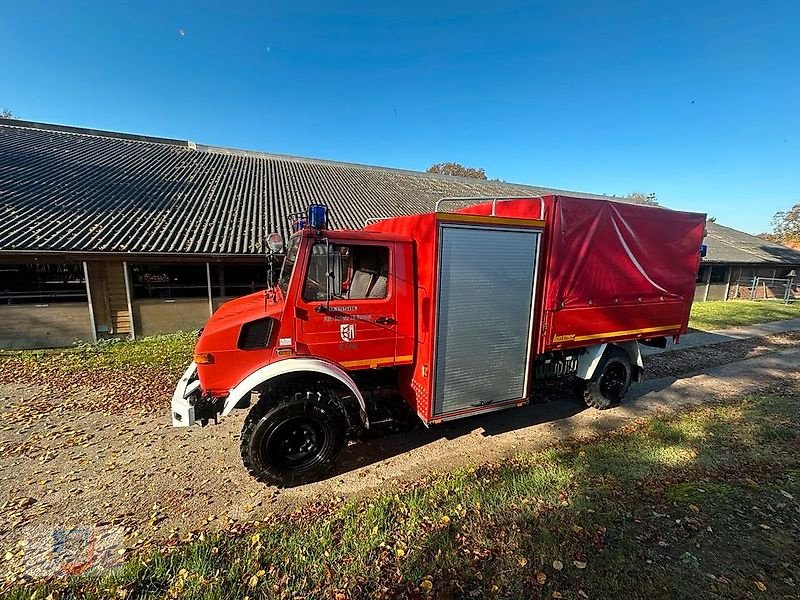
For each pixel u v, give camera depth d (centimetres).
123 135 1791
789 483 361
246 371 363
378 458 423
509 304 433
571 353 540
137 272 1005
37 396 588
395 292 401
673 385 670
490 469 396
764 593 241
